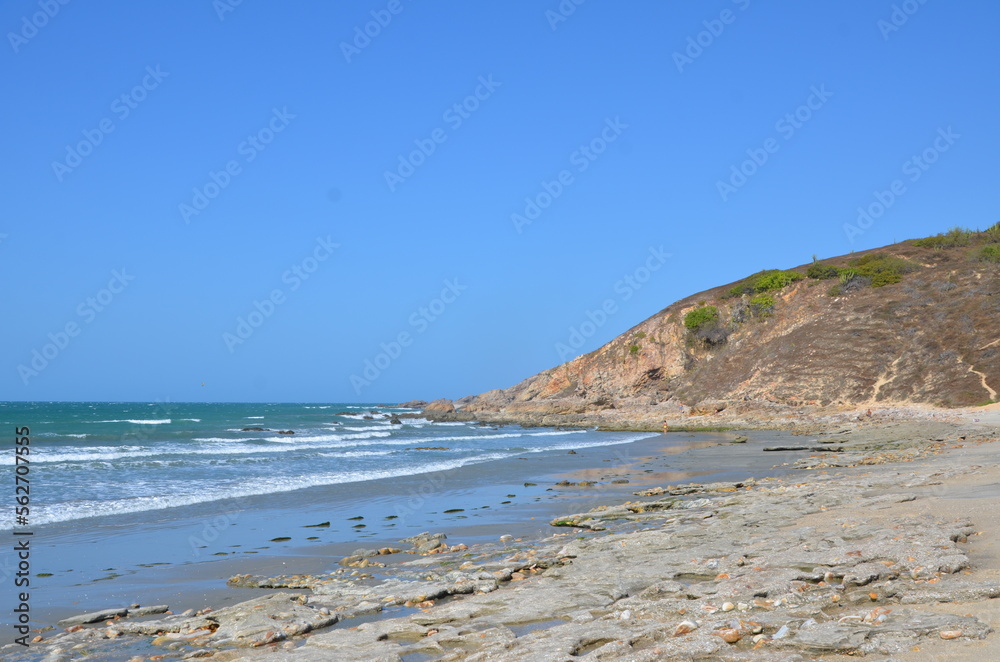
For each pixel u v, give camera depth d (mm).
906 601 7430
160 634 8672
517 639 7168
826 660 6086
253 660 7117
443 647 7418
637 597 8680
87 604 10320
